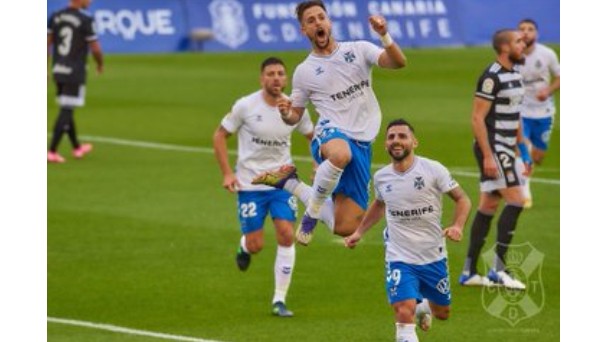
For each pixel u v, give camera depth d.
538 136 43.44
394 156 26.34
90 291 32.53
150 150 52.12
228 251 36.53
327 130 26.72
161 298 31.91
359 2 84.19
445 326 29.39
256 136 31.06
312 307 31.11
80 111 61.62
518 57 32.22
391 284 26.56
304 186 28.56
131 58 79.62
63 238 37.78
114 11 82.38
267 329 29.23
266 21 84.19
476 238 32.41
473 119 32.28
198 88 68.25
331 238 37.78
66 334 28.84
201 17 83.62
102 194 43.75
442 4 86.44
